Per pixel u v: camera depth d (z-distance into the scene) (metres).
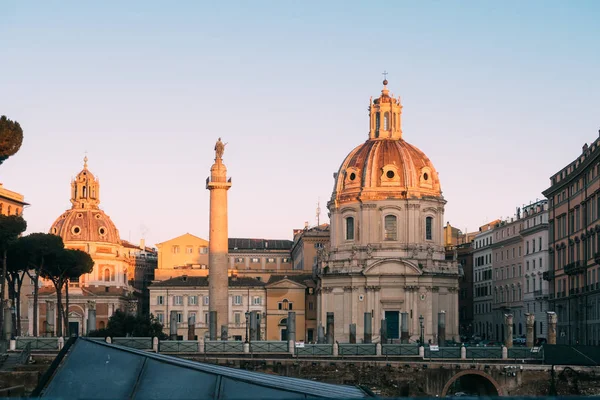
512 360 100.31
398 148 172.75
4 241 120.38
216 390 41.75
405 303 165.88
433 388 98.56
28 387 88.56
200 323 187.62
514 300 179.88
